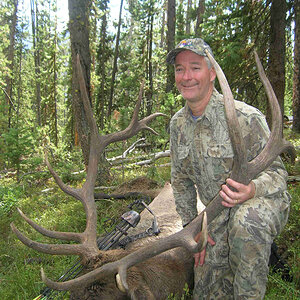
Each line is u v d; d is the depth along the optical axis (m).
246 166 2.00
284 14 6.36
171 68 12.99
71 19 5.95
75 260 3.45
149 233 2.98
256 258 2.19
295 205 3.85
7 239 4.38
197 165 2.54
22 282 3.25
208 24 7.06
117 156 9.45
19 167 7.49
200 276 2.66
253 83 8.00
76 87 6.13
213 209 2.18
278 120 2.08
